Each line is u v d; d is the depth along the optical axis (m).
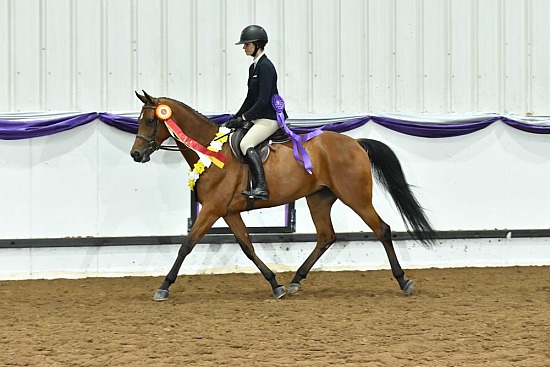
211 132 9.19
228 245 11.40
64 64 11.12
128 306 8.59
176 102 9.09
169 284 9.05
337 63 11.79
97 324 7.51
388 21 11.92
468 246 12.05
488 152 12.10
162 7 11.35
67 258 11.03
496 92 12.23
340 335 6.93
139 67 11.30
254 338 6.81
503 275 11.16
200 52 11.45
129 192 11.20
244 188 9.08
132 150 9.02
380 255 11.77
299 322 7.55
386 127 11.77
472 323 7.49
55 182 11.02
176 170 11.30
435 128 11.81
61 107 11.12
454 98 12.11
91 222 11.12
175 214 11.30
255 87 9.09
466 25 12.14
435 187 11.96
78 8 11.16
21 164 10.95
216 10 11.48
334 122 11.59
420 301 8.88
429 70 12.04
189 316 7.91
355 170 9.23
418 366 5.81
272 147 9.23
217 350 6.35
